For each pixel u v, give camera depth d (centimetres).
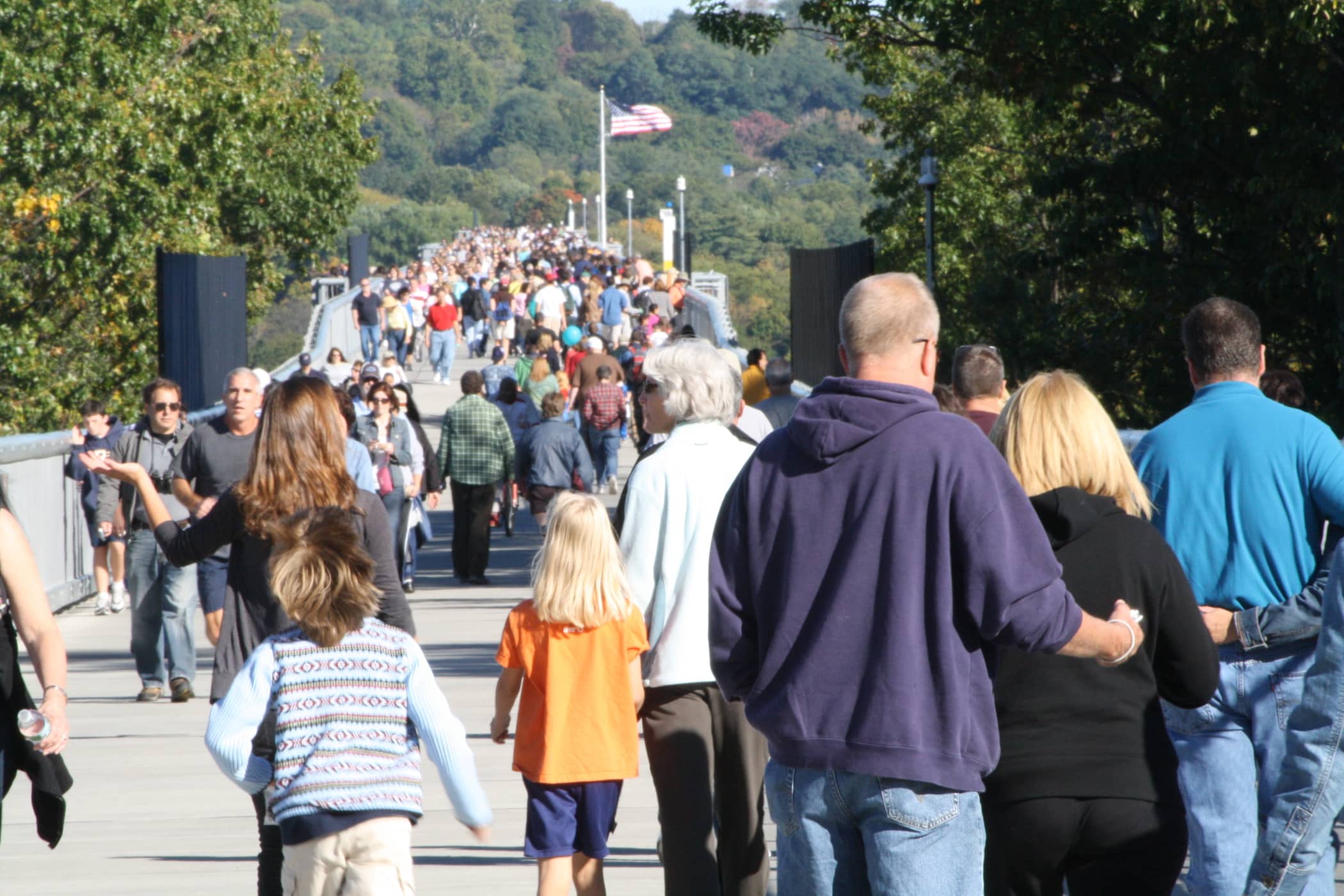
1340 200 4731
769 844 1867
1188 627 1077
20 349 8131
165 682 3036
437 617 3888
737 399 1487
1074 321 6494
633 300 11806
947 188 10800
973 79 6150
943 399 1698
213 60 13150
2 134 8169
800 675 987
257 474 1384
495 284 13688
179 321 4766
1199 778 1241
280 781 1127
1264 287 5212
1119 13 5034
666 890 1445
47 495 3997
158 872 1819
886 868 976
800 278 5366
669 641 1453
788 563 1002
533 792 1530
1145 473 1288
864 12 6225
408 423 4056
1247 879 1200
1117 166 5684
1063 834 1044
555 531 1516
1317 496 1241
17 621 1181
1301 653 1225
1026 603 959
